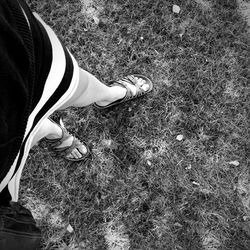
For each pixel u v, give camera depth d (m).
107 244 2.04
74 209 2.05
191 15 2.21
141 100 2.15
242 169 2.14
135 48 2.17
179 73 2.17
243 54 2.21
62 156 2.05
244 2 2.26
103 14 2.17
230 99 2.18
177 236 2.06
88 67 2.13
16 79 0.64
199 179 2.11
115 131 2.12
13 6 0.69
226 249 2.07
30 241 1.05
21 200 2.03
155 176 2.09
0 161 0.68
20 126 0.71
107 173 2.08
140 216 2.06
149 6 2.20
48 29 0.96
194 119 2.15
